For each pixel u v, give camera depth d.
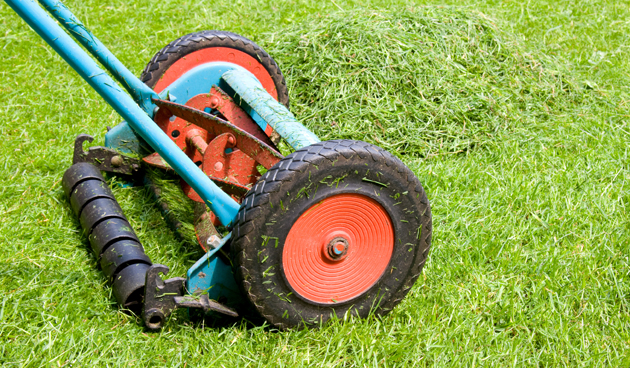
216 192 1.69
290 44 2.40
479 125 2.25
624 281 1.87
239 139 1.81
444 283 1.85
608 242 1.94
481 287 1.85
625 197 2.06
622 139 2.24
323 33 2.38
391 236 1.73
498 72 2.39
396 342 1.75
